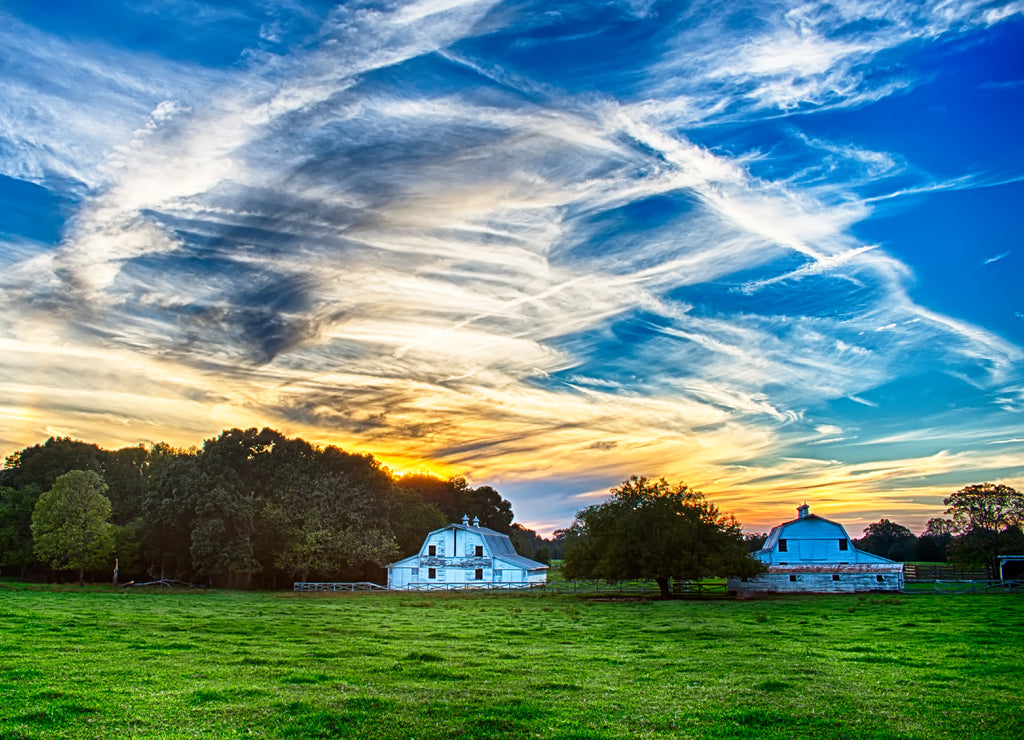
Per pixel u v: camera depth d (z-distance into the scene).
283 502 104.38
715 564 74.19
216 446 106.88
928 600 64.75
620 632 38.69
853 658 28.16
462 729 16.52
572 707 18.94
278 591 95.44
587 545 82.19
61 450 120.12
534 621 46.06
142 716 17.34
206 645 30.86
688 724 17.23
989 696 20.44
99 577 106.19
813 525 86.12
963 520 101.38
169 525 99.19
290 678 22.56
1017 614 46.97
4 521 103.44
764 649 31.16
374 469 123.06
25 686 20.56
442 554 104.75
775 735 16.27
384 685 21.83
